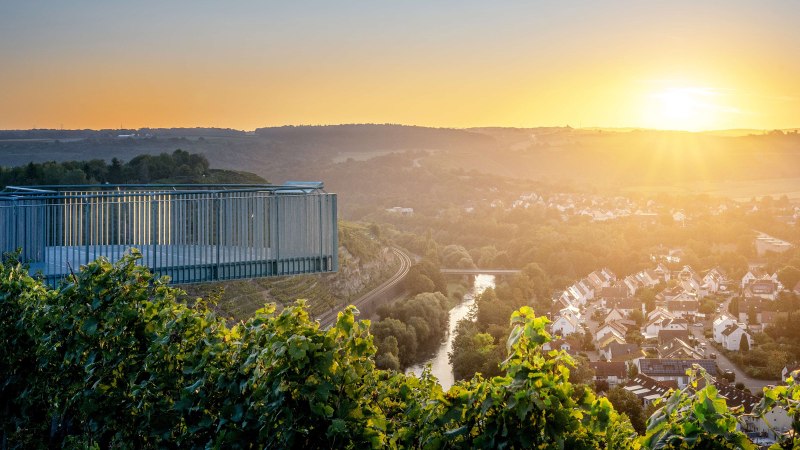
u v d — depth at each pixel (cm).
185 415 1362
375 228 18338
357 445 1116
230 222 4222
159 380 1454
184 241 4144
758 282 15162
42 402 1806
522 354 1045
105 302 1614
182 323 1511
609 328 10919
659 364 8512
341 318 1149
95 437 1582
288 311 1168
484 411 999
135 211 4103
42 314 1731
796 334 10931
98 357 1611
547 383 991
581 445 1048
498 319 9994
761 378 8800
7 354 1827
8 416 1850
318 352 1111
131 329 1596
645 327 11975
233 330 1395
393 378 1342
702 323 12425
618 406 6028
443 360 8681
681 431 952
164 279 1722
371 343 1155
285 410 1116
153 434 1412
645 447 970
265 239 4312
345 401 1127
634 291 15462
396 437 1129
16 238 3962
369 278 13362
